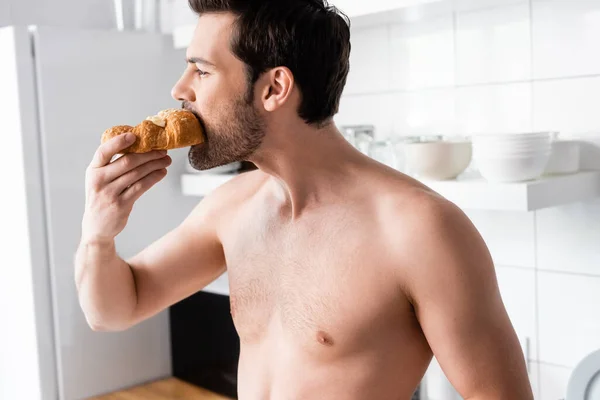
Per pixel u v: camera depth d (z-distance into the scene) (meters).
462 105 1.70
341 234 0.96
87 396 1.95
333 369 0.95
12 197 1.89
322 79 0.98
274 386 1.01
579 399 1.36
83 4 2.34
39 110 1.84
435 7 1.56
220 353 1.92
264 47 0.95
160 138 1.00
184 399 1.93
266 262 1.04
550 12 1.52
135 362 2.05
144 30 2.19
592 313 1.52
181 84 1.01
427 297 0.90
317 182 1.00
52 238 1.86
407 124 1.81
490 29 1.62
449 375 0.91
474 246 0.91
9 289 1.96
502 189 1.34
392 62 1.83
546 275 1.59
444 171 1.47
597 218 1.49
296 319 0.98
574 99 1.51
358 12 1.58
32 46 1.83
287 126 0.98
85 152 1.92
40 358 1.87
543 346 1.61
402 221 0.92
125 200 1.06
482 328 0.88
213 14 0.97
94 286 1.15
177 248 1.20
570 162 1.46
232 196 1.15
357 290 0.94
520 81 1.59
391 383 0.94
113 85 1.97
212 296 1.93
